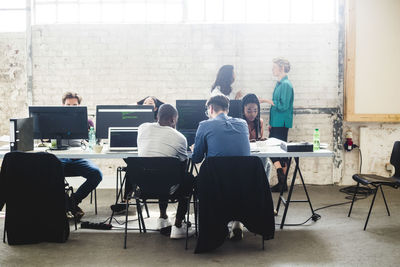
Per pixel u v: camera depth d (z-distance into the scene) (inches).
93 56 236.7
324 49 235.6
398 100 234.4
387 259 131.4
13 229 142.8
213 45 236.1
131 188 153.3
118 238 151.3
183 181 143.8
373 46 232.4
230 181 133.7
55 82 238.1
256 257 133.3
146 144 145.9
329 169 240.4
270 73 236.4
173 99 238.1
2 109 239.8
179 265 127.0
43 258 132.6
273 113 227.5
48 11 241.1
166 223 160.4
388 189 228.7
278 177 224.5
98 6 240.1
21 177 140.4
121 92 237.9
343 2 234.7
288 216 179.2
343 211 186.1
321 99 237.3
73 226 165.0
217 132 142.1
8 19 240.1
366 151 239.0
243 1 239.6
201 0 239.8
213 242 134.6
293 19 239.5
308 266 126.3
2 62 238.1
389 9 231.1
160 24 235.6
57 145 170.2
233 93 237.5
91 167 176.7
